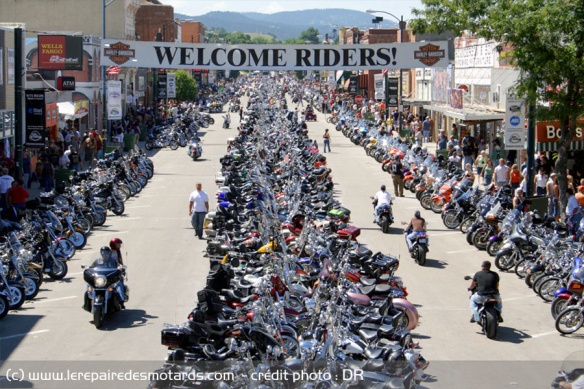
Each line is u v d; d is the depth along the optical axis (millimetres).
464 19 26625
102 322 16625
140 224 28766
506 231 23406
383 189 28375
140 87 84062
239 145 45625
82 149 47281
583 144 31969
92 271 16688
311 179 33250
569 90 24500
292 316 15250
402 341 13430
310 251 20000
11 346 15234
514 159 39906
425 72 70188
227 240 21578
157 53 33000
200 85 136500
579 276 16672
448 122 59844
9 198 27141
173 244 25219
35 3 72562
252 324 13258
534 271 19594
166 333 12367
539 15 23672
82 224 26781
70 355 14695
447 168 36344
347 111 79000
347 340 12516
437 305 18609
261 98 121812
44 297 19016
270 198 27844
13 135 37750
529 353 15102
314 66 33594
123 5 75125
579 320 16375
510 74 43156
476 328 16781
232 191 28438
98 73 59094
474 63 51250
